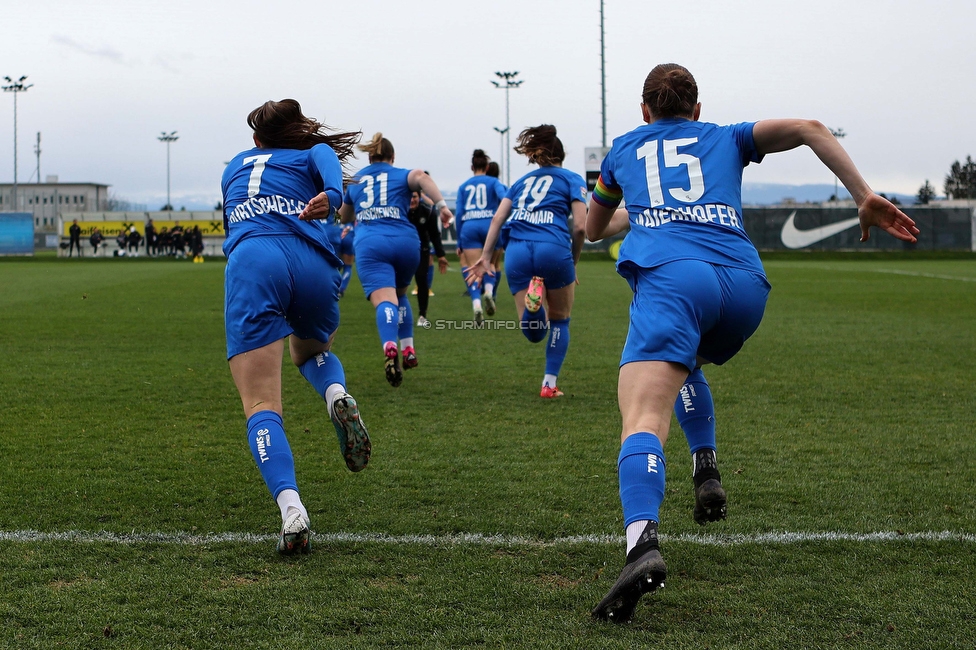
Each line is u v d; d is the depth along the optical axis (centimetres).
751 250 312
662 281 299
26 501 395
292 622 271
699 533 356
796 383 726
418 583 304
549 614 279
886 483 430
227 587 299
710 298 296
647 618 277
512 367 820
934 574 312
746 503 398
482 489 419
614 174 341
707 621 274
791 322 1211
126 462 466
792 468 459
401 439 526
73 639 259
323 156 366
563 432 547
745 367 810
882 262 3272
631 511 276
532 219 664
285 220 361
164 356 880
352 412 358
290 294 357
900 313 1338
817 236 3716
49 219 10706
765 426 564
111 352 906
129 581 303
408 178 729
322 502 398
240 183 368
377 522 369
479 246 1320
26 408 614
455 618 275
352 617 275
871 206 287
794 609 283
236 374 352
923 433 543
